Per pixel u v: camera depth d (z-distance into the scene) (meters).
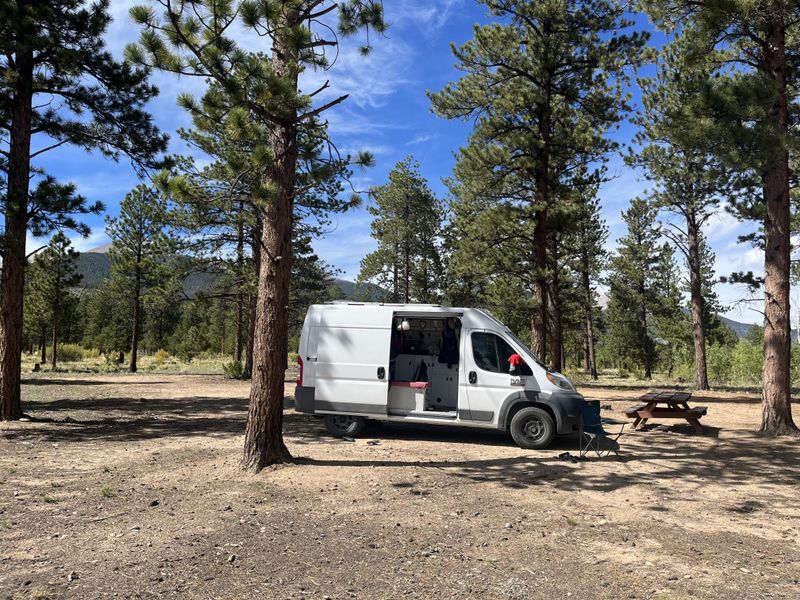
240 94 5.94
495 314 32.50
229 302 27.11
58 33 10.98
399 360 9.82
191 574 3.75
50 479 6.37
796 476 6.86
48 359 45.69
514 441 9.33
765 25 9.95
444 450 8.47
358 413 9.28
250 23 5.79
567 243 26.42
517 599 3.44
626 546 4.41
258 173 6.62
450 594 3.50
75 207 11.41
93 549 4.19
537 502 5.67
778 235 10.10
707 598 3.47
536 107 16.28
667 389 22.61
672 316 44.69
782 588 3.63
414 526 4.86
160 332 55.00
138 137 12.45
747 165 9.19
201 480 6.36
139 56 6.10
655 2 9.71
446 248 39.00
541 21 16.22
